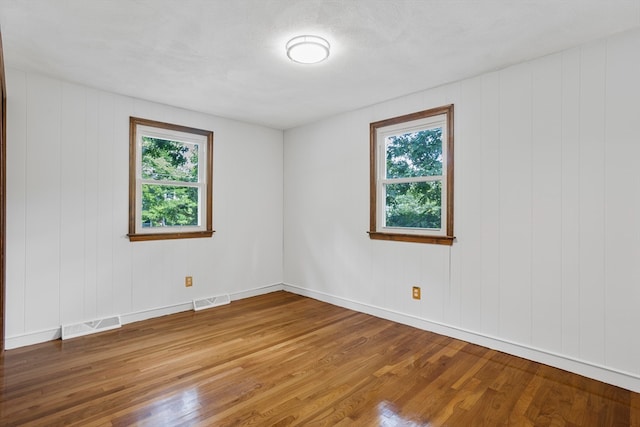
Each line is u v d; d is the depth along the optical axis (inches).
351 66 108.7
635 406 79.6
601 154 91.1
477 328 116.0
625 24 83.7
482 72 112.8
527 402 81.4
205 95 135.8
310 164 177.8
